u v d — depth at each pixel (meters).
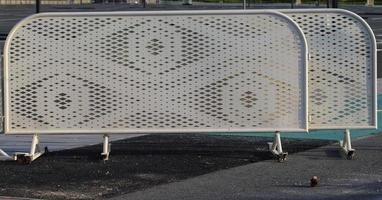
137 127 11.46
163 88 11.39
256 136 13.74
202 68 11.35
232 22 11.30
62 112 11.47
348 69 11.54
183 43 11.34
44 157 11.95
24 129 11.54
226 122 11.42
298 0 88.69
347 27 11.49
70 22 11.38
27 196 9.30
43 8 80.38
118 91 11.41
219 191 9.45
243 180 10.09
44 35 11.39
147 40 11.35
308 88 11.51
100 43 11.38
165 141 13.27
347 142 11.72
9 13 68.56
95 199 9.14
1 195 9.35
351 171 10.62
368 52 11.51
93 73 11.41
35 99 11.47
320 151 12.24
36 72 11.45
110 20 11.34
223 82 11.37
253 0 86.69
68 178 10.35
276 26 11.27
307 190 9.47
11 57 11.45
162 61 11.37
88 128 11.47
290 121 11.41
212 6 81.00
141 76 11.38
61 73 11.43
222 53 11.33
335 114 11.59
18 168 11.09
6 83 11.45
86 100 11.45
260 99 11.38
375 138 13.55
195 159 11.58
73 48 11.39
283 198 9.05
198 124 11.45
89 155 12.09
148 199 9.09
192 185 9.84
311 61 11.52
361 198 9.02
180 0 101.62
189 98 11.41
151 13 11.27
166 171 10.73
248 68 11.34
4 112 11.49
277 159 11.43
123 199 9.12
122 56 11.38
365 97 11.58
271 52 11.30
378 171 10.61
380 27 49.69
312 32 11.51
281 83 11.34
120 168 10.98
